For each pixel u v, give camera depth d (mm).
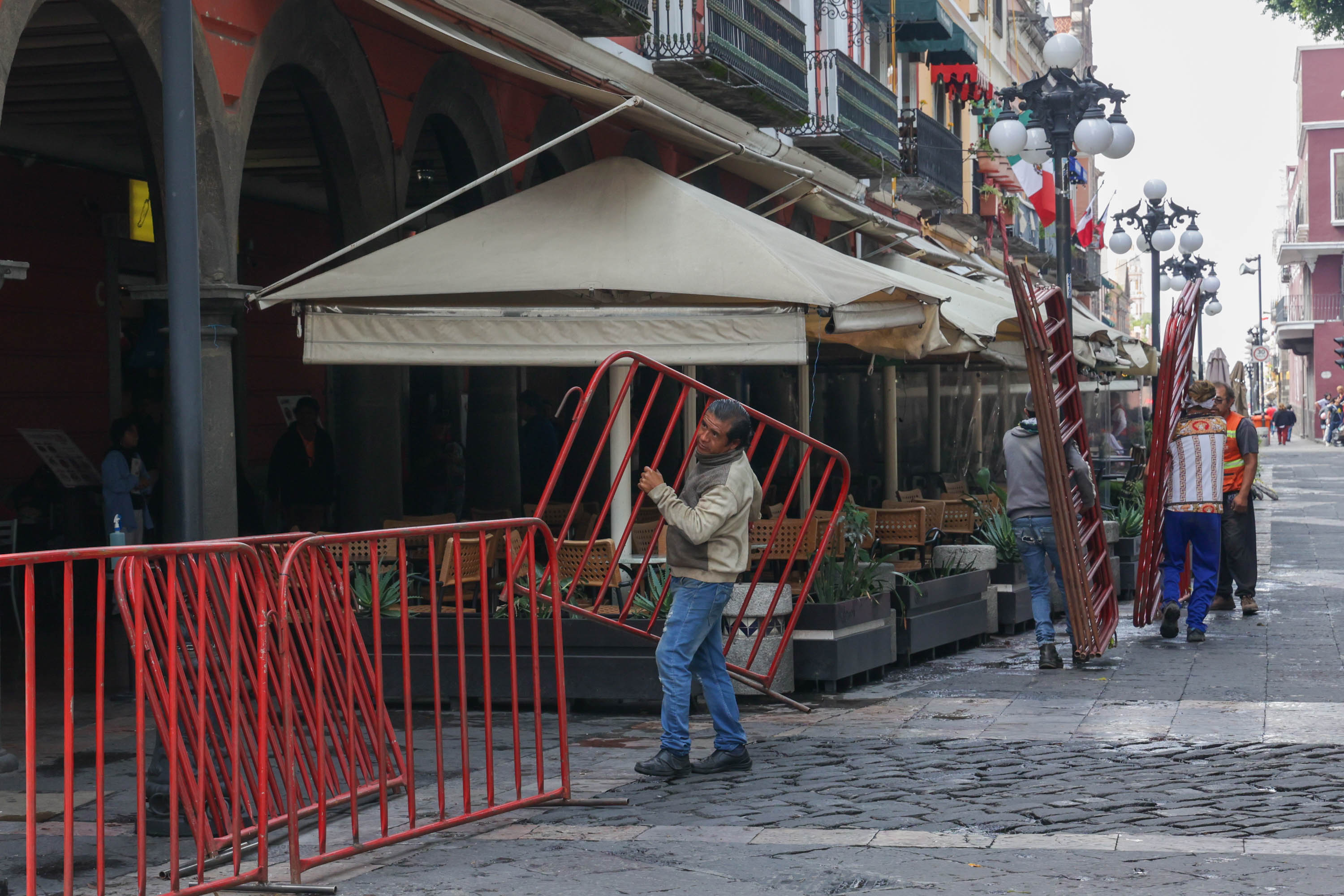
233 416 10164
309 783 6340
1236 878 5301
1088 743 7844
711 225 9758
